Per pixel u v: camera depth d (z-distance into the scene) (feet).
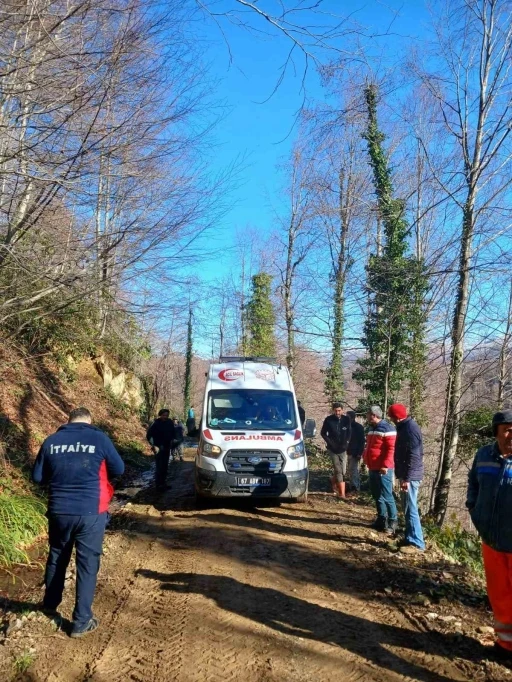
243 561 22.22
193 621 16.37
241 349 120.67
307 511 31.99
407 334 47.85
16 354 46.98
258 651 14.57
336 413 37.91
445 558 23.47
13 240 26.04
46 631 15.61
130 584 19.61
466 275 38.14
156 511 32.17
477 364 39.68
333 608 17.56
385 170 54.85
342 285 58.75
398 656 14.39
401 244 52.08
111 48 23.16
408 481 24.38
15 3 21.09
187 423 35.42
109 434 57.57
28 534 25.38
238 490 31.07
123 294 29.99
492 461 14.69
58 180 22.61
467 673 13.53
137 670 13.61
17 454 35.53
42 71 22.48
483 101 37.99
